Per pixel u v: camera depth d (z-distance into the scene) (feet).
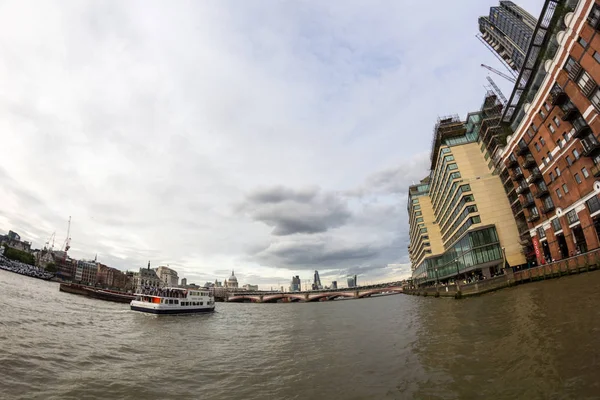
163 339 107.76
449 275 318.24
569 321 62.39
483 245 236.02
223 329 145.07
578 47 131.64
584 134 142.61
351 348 81.92
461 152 269.64
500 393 38.52
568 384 36.65
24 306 142.72
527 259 226.17
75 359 69.05
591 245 145.28
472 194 248.32
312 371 62.69
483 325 81.51
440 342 72.02
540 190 184.85
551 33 151.84
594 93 129.39
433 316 120.67
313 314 225.97
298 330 132.46
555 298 92.73
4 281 265.75
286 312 270.26
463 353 58.95
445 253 331.36
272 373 63.52
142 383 56.03
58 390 50.37
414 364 57.98
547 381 38.70
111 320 148.87
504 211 240.73
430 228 397.80
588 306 70.69
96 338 96.68
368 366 61.62
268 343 102.32
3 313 112.06
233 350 90.79
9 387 49.39
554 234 177.06
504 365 47.62
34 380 53.57
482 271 246.27
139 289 258.16
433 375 49.70
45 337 86.17
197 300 233.76
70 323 119.24
